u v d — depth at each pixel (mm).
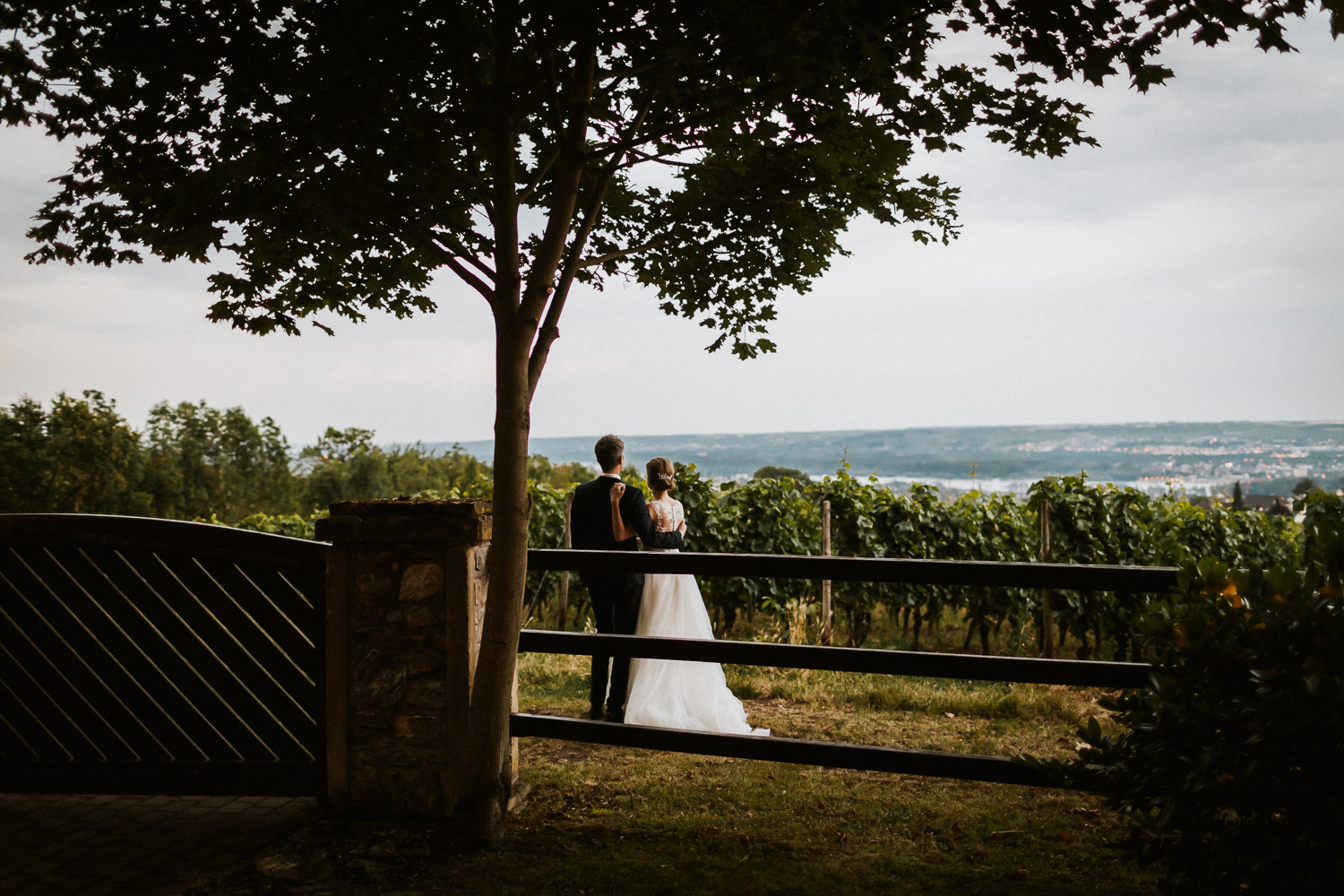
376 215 3715
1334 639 2369
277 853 3438
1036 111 3293
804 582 9461
